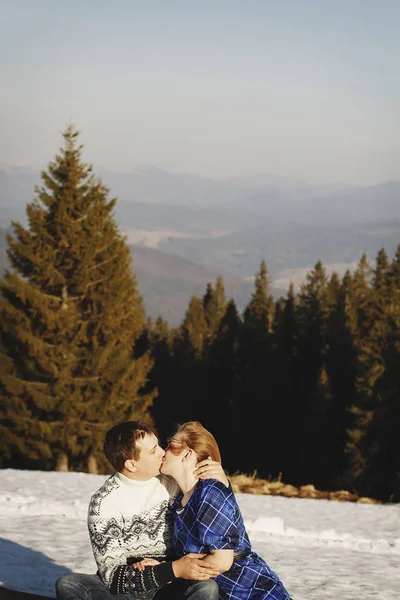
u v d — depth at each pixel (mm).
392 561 8219
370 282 102750
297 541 9055
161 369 80688
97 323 37000
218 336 77188
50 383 36156
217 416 74375
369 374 46750
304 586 6789
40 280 36562
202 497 4238
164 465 4402
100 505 4465
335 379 58094
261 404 64188
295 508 11055
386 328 61188
